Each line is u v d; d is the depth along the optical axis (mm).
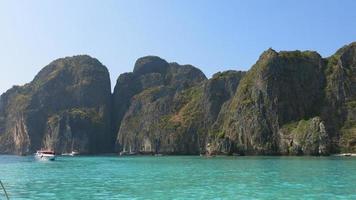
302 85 173750
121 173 71625
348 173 61531
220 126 193250
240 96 181750
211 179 55875
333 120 164625
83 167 95188
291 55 179250
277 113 165875
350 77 169750
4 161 146875
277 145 162000
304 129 150125
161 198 38125
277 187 44906
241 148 170375
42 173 74812
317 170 68438
